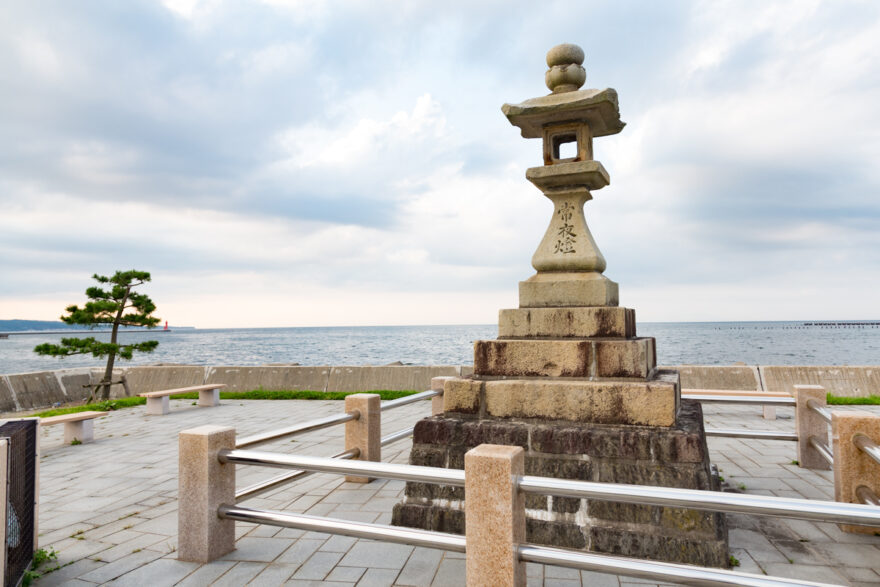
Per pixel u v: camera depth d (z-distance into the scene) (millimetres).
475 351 4578
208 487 3566
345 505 4855
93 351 14023
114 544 4023
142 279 14867
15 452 3195
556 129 4930
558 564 2471
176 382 14656
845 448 4148
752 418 9391
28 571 3379
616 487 2377
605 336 4309
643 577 2311
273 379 14047
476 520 2580
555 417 4148
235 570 3459
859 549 3762
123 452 7637
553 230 4859
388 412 10617
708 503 2215
